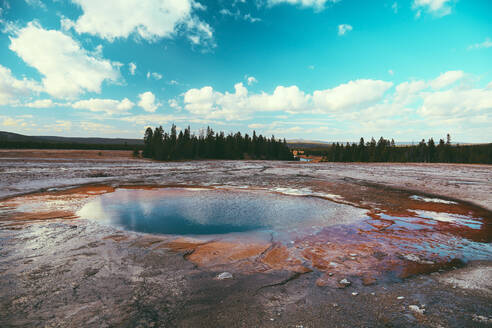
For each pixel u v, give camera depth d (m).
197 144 86.50
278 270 5.38
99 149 92.88
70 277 4.86
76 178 23.20
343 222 9.69
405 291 4.45
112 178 24.17
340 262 5.84
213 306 3.94
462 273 5.24
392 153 90.62
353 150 100.38
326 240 7.55
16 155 52.56
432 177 26.89
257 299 4.17
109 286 4.53
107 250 6.43
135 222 9.38
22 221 9.15
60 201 13.00
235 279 4.91
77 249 6.45
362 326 3.42
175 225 9.09
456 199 14.46
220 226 9.07
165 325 3.44
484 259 6.04
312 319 3.60
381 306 3.94
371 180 24.12
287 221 9.81
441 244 7.15
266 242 7.34
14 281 4.66
